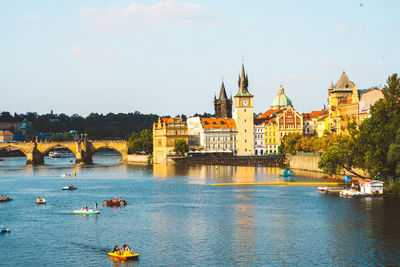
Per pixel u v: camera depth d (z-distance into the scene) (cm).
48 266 9638
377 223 12312
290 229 11975
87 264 9712
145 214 13988
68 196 17750
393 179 16575
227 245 10762
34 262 9869
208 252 10300
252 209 14425
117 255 9981
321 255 10031
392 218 12769
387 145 16138
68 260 9944
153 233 11812
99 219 13400
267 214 13662
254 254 10138
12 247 10825
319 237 11244
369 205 14438
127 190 19200
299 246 10619
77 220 13312
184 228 12244
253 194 17275
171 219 13275
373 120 16838
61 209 14988
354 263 9569
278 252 10244
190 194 17662
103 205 15500
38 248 10738
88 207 15312
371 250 10281
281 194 17075
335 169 19175
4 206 15612
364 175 19625
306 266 9450
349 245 10625
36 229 12356
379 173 16962
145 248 10631
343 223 12388
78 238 11475
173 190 18888
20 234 11875
